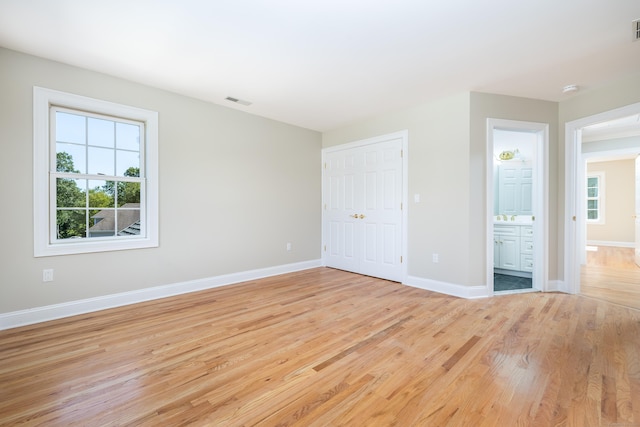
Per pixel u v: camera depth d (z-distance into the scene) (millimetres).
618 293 3525
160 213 3328
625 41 2301
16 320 2521
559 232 3652
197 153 3611
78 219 2906
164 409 1504
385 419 1434
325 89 3297
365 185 4445
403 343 2223
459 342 2236
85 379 1759
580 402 1541
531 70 2811
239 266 4035
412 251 3834
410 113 3863
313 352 2092
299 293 3506
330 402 1561
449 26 2123
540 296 3404
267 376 1797
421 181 3736
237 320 2678
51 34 2254
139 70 2861
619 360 1963
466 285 3330
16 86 2508
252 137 4152
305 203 4871
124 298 3082
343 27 2148
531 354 2049
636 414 1446
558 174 3658
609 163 7613
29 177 2578
